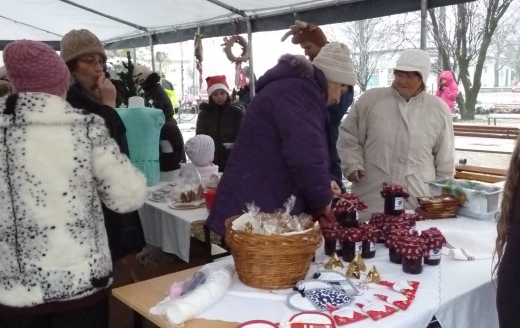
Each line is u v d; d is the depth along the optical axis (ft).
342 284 4.95
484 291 5.01
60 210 4.72
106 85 7.24
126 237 7.20
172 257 10.29
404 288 4.83
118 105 11.95
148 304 4.79
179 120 33.86
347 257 5.68
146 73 13.85
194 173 9.44
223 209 6.27
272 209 6.15
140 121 9.54
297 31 9.77
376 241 5.97
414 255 5.21
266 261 4.82
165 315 4.48
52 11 19.63
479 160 15.69
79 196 4.84
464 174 9.53
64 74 5.03
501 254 3.70
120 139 6.96
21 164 4.58
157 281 5.38
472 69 16.42
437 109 8.96
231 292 4.89
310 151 5.71
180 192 9.07
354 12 12.39
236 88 16.58
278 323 4.21
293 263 4.86
